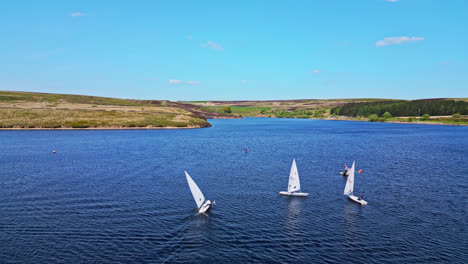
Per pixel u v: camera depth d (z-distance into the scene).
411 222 41.34
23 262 30.75
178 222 40.75
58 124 168.12
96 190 53.69
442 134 162.88
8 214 42.38
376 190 55.47
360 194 51.50
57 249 33.31
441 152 99.25
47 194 51.16
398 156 91.69
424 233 38.12
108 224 39.69
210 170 70.50
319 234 37.72
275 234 37.59
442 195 52.66
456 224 40.75
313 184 59.38
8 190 53.03
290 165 77.19
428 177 65.00
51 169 69.44
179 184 58.16
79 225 39.19
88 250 33.22
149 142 118.50
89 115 194.12
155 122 189.25
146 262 31.17
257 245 34.91
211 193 53.06
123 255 32.38
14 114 178.62
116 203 47.34
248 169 71.94
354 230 38.84
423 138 142.75
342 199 50.56
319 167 75.06
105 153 91.44
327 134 164.62
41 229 37.91
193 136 144.38
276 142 125.88
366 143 123.75
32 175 63.66
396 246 34.91
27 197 49.50
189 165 75.69
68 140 120.44
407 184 59.53
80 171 67.75
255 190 55.06
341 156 91.38
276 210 45.41
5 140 118.69
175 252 33.16
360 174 67.69
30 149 97.38
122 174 65.38
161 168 71.81
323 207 46.81
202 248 34.06
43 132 149.62
